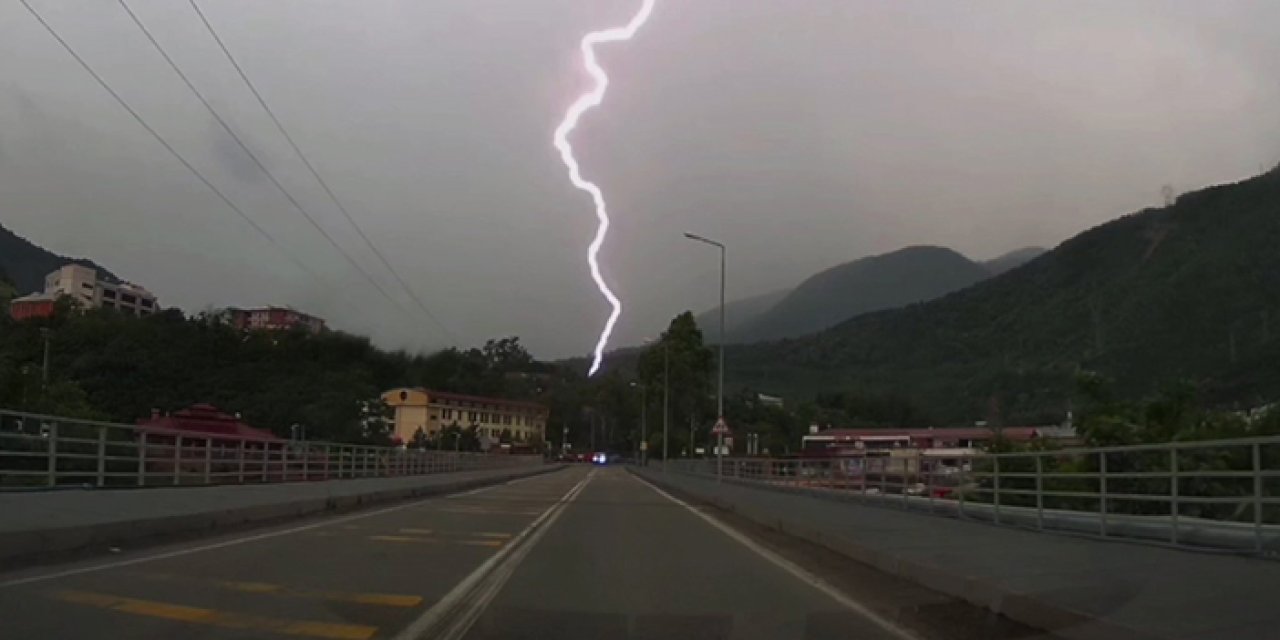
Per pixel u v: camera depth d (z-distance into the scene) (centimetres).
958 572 1177
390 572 1339
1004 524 1956
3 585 1084
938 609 1077
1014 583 1074
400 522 2348
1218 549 1327
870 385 8444
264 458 3338
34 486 2131
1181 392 2622
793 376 10375
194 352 6475
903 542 1600
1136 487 2258
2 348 4459
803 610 1070
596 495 4297
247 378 6512
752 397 10225
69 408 3756
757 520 2550
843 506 2738
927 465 2573
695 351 9488
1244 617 858
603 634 920
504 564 1488
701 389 9469
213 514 1934
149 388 6000
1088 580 1088
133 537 1609
